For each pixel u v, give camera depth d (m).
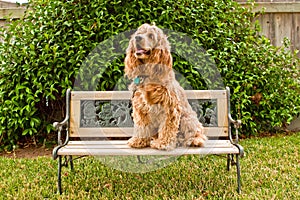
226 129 3.18
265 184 2.89
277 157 3.70
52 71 4.26
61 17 4.30
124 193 2.79
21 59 4.18
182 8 4.34
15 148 4.42
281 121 4.82
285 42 4.83
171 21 4.29
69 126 3.13
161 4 4.30
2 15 4.96
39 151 4.35
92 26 4.23
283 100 4.77
